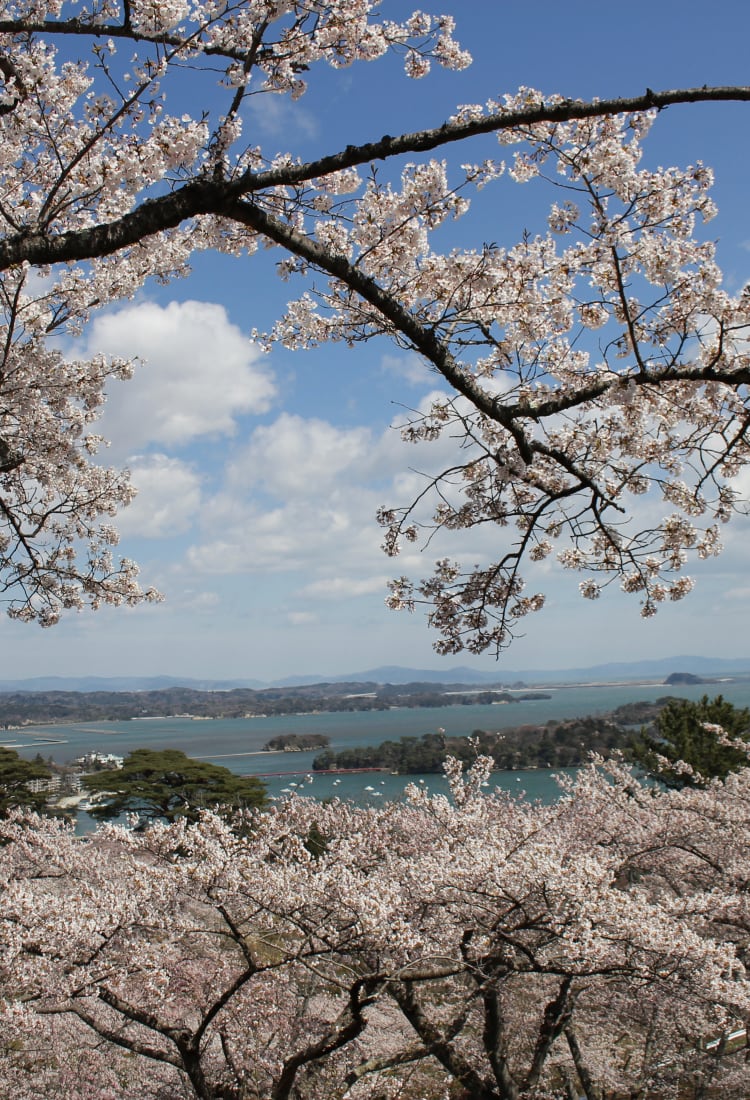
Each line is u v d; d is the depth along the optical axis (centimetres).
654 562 462
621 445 470
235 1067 755
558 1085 1001
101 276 540
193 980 804
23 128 441
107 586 767
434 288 455
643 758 2445
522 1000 860
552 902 682
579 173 387
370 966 721
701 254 414
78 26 367
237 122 342
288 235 355
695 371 384
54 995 648
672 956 653
